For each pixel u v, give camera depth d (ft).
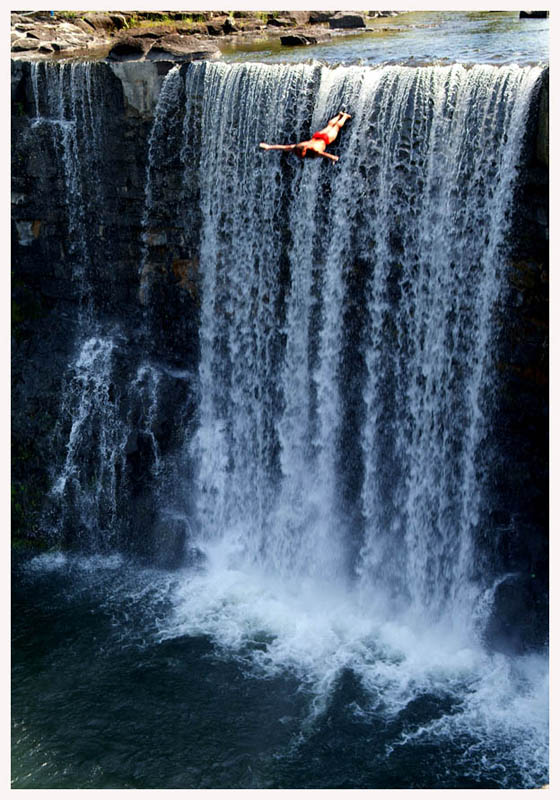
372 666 60.80
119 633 64.90
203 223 72.43
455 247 60.64
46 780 52.24
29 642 64.03
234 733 55.16
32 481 78.89
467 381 63.36
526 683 59.31
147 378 76.95
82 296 80.84
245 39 89.92
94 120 74.33
